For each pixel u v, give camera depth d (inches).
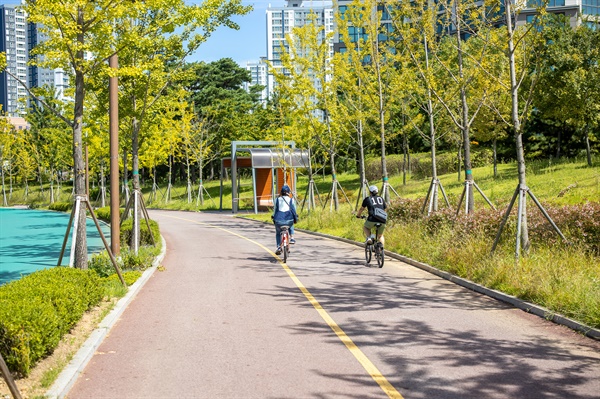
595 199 765.3
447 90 796.6
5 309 244.5
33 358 236.7
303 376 236.4
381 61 986.1
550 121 1572.3
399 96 951.0
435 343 286.5
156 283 487.2
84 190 447.8
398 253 648.4
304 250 749.3
